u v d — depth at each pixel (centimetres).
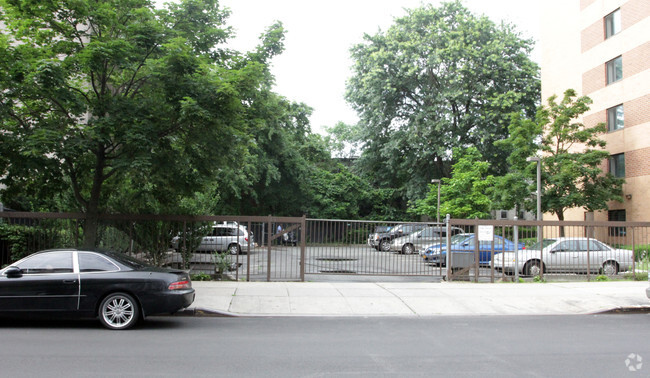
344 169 4784
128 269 875
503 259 1510
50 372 582
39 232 1373
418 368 622
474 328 919
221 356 673
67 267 862
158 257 1433
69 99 1093
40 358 648
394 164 4209
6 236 1363
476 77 3616
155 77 1160
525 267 1555
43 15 1130
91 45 1076
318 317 1038
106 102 1171
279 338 806
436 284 1433
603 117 2755
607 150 2708
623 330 902
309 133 4028
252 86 1188
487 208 3158
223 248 1482
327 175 4562
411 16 3897
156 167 1187
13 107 1173
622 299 1223
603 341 796
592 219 2841
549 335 849
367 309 1113
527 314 1100
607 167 2716
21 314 838
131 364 623
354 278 1529
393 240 1529
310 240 1475
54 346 722
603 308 1145
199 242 1468
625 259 1611
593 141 2544
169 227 1440
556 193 2516
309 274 1467
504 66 3547
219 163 1296
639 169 2495
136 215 1388
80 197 1283
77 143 1079
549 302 1199
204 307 1059
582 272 1580
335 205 4372
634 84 2542
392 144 3900
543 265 1566
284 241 1468
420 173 4106
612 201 2692
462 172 3266
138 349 709
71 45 1144
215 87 1143
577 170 2414
